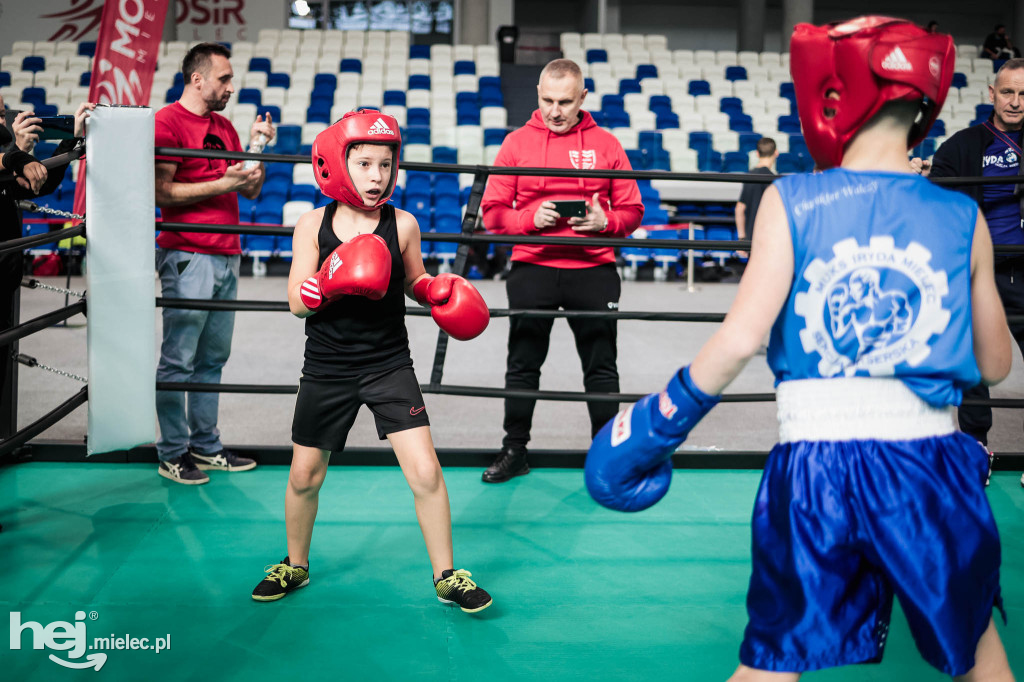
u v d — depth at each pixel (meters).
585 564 2.22
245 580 2.08
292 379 4.46
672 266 10.67
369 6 16.44
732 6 17.20
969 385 1.09
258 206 9.99
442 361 2.74
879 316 1.04
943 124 12.36
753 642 1.05
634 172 2.62
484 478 2.88
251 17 14.50
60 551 2.23
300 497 1.97
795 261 1.05
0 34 13.90
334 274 1.67
